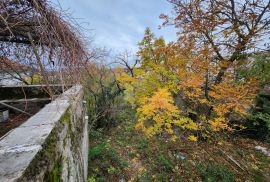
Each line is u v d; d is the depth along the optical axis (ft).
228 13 19.38
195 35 18.93
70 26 6.83
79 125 10.90
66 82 8.14
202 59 17.54
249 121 27.86
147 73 18.84
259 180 18.30
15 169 3.17
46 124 5.35
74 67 7.26
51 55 6.63
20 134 4.63
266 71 17.54
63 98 8.73
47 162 4.33
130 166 18.44
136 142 22.41
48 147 4.57
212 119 19.95
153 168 18.17
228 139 25.66
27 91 13.35
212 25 18.04
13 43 7.83
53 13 6.20
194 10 19.26
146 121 20.20
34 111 13.35
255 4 18.01
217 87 17.19
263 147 25.18
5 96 12.92
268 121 25.54
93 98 25.20
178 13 19.74
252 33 17.35
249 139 27.58
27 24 6.39
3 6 5.32
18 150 3.83
